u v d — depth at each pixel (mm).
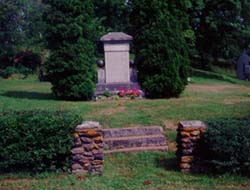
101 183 5965
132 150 7797
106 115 10000
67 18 13227
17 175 6379
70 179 6117
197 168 6453
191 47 27797
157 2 14086
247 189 5598
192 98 13391
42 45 29422
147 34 13891
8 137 6336
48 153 6359
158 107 11031
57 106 11336
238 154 6090
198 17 28688
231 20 29031
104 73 14211
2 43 28453
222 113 10102
